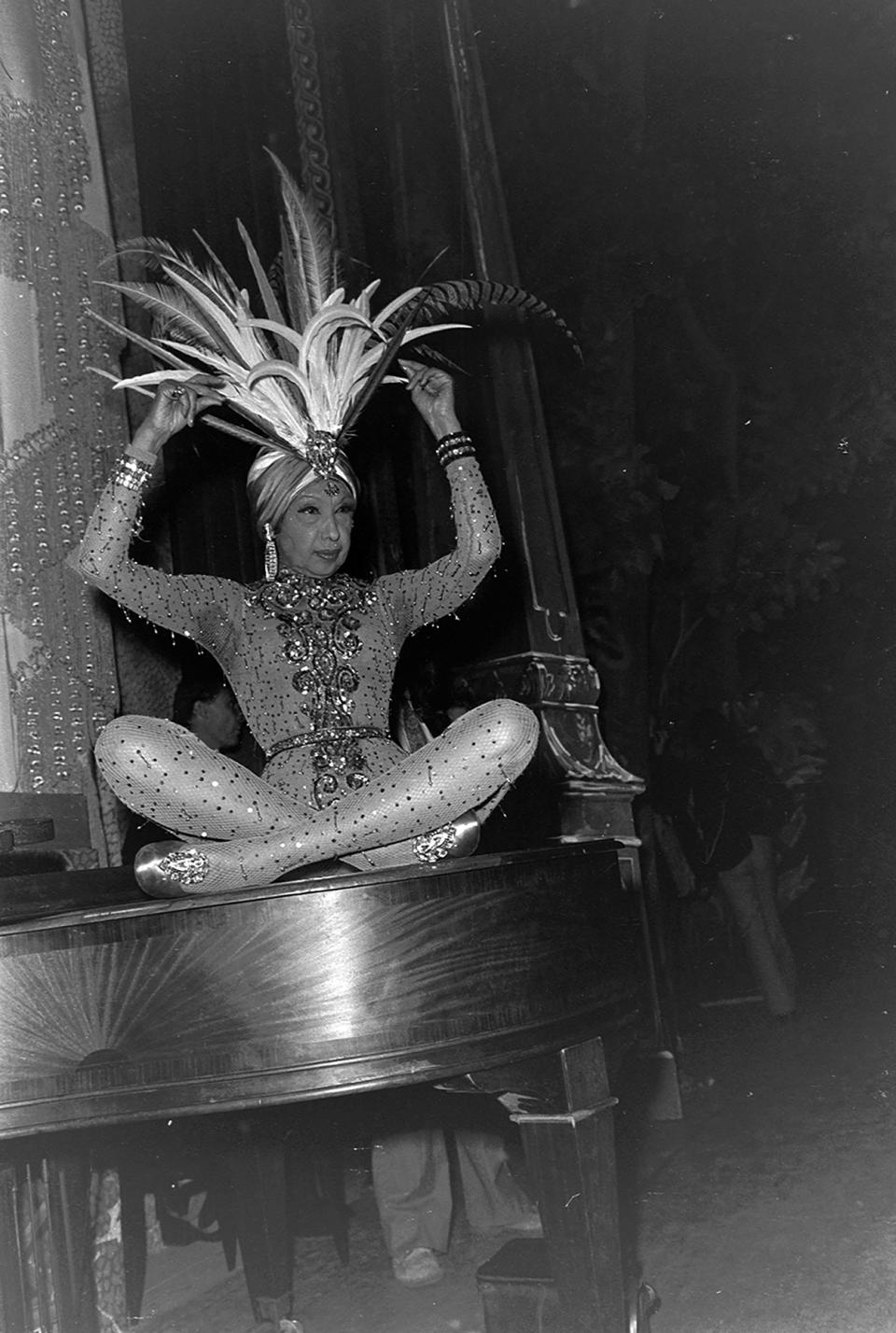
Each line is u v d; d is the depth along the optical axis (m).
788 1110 5.33
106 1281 3.54
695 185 10.75
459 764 2.43
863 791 11.97
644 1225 3.95
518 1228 4.05
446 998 2.25
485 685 5.42
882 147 10.95
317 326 2.80
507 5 8.47
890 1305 3.00
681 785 7.57
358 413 2.91
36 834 2.69
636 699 7.51
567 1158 2.49
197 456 4.64
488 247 5.62
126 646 4.34
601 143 8.67
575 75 8.63
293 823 2.47
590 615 7.86
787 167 10.99
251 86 5.33
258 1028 2.17
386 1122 3.90
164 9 4.96
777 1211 3.94
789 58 10.73
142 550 4.43
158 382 2.75
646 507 8.25
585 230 8.66
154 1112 2.14
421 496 5.55
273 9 5.46
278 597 2.86
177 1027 2.18
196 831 2.51
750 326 11.29
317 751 2.74
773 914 7.60
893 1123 4.88
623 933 2.79
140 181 4.77
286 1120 3.52
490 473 5.58
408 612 3.01
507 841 5.17
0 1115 2.13
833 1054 6.42
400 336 2.86
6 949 2.17
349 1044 2.17
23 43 3.89
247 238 3.10
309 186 5.41
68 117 4.01
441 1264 3.96
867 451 11.35
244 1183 3.41
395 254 5.71
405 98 5.75
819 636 12.02
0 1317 2.67
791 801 10.38
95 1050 2.18
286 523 2.88
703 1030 7.54
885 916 11.05
